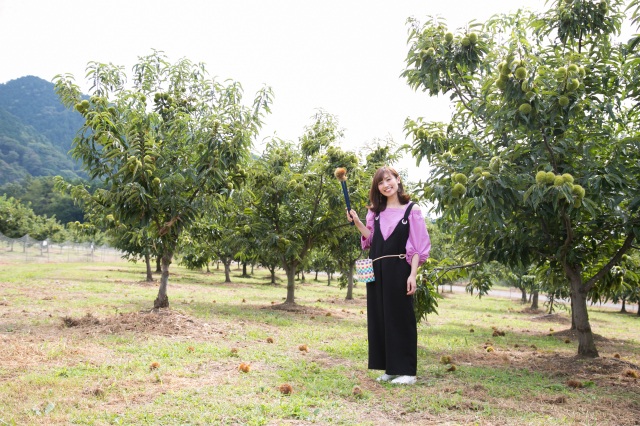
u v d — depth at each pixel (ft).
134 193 27.43
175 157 32.19
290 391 14.79
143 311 31.45
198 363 18.66
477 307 74.69
